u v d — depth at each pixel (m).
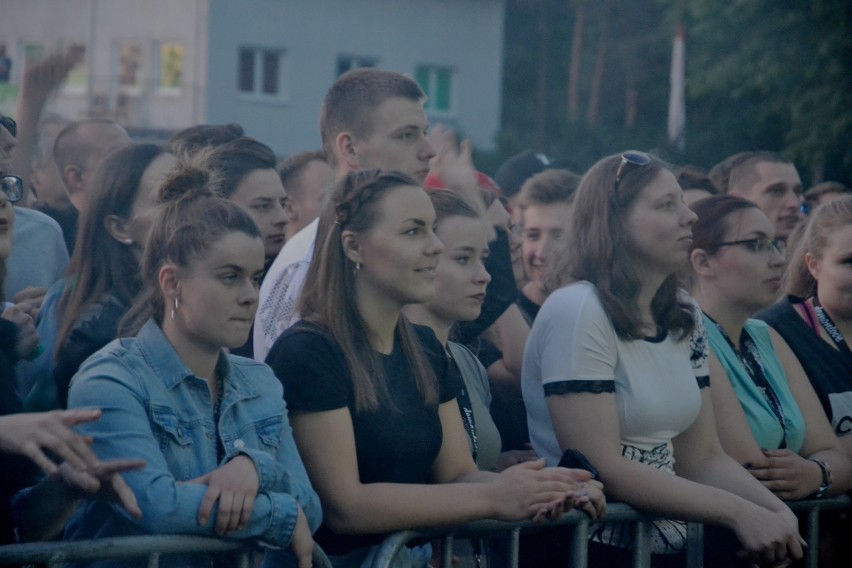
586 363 3.85
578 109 39.53
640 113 39.66
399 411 3.45
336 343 3.41
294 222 5.67
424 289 3.51
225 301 3.13
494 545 3.98
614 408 3.85
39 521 2.96
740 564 4.08
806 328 5.00
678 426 3.99
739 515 3.75
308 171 5.65
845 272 4.95
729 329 4.70
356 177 3.58
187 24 30.75
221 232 3.14
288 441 3.26
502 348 4.98
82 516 3.14
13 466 2.96
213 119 30.55
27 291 4.09
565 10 42.97
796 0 30.39
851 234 4.98
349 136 4.88
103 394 3.01
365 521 3.30
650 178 4.03
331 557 3.45
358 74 4.94
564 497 3.41
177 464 3.07
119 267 3.89
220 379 3.24
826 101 29.45
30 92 5.62
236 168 4.64
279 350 3.45
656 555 3.96
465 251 4.16
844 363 4.96
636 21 41.03
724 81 31.80
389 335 3.55
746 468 4.30
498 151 32.78
